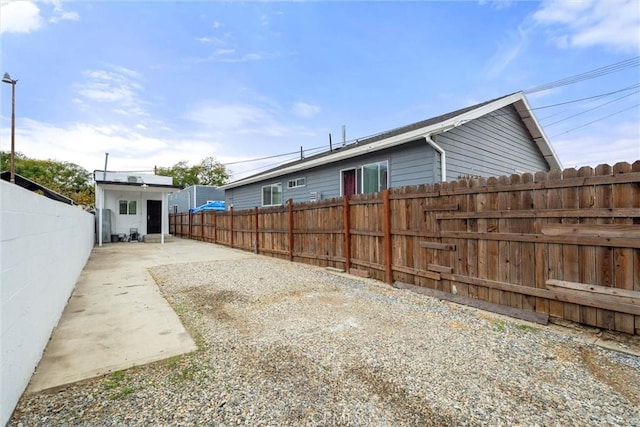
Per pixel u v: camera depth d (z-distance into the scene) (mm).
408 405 2086
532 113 9352
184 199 23781
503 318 3707
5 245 1930
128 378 2438
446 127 6488
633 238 2824
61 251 4039
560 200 3357
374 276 5832
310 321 3730
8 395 1933
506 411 2004
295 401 2141
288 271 6891
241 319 3824
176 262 8445
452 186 4441
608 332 3041
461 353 2840
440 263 4621
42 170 26922
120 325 3584
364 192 8469
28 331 2363
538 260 3533
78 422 1916
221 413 2014
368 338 3203
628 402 2078
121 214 16109
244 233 11172
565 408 2027
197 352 2898
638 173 2816
